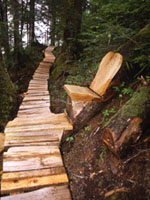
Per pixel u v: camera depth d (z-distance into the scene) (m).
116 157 1.72
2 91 3.67
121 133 1.60
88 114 2.56
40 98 4.21
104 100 2.46
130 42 2.48
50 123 2.84
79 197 1.63
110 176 1.65
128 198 1.38
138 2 2.48
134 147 1.65
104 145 1.96
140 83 2.17
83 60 4.88
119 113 1.82
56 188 1.67
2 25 5.46
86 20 5.41
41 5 7.34
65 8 5.31
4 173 1.77
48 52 10.56
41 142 2.39
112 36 3.10
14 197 1.56
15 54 7.31
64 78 5.12
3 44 5.98
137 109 1.67
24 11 7.23
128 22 3.14
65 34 5.55
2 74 3.86
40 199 1.55
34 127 2.71
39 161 1.98
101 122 2.34
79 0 5.03
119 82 2.38
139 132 1.60
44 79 6.03
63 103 4.03
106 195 1.52
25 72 7.44
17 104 4.16
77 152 2.24
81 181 1.79
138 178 1.44
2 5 6.04
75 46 5.34
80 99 2.29
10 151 2.12
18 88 5.79
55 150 2.21
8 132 2.58
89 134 2.36
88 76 3.88
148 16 2.82
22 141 2.37
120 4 2.71
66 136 2.61
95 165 1.88
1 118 3.44
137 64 2.36
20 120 2.98
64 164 2.12
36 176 1.77
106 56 2.67
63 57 5.84
